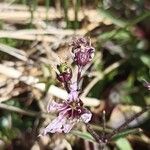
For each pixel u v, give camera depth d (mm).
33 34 182
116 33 179
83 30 187
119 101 173
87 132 156
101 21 188
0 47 173
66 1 182
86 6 193
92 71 177
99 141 127
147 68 177
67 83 119
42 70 176
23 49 182
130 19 186
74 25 185
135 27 184
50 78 171
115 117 168
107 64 183
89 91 173
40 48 181
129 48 182
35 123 164
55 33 182
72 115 119
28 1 192
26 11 191
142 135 162
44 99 168
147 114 165
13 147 163
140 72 177
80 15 190
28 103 171
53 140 161
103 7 193
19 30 179
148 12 175
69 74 119
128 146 153
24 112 163
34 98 171
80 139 163
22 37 180
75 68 166
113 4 193
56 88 167
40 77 175
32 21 188
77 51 122
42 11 192
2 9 190
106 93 175
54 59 177
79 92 122
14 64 177
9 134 164
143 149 164
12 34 178
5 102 171
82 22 190
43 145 161
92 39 182
